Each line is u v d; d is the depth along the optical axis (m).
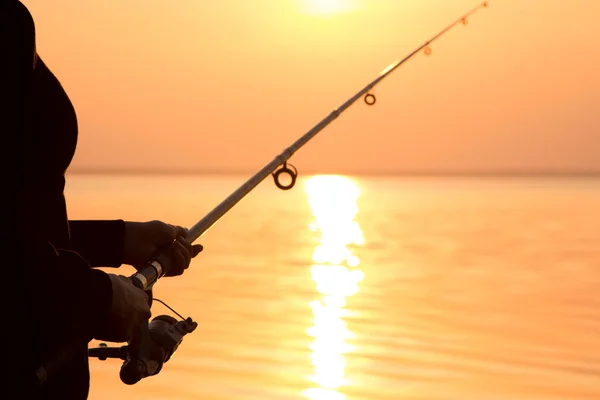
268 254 31.38
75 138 1.92
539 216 56.19
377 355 13.43
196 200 76.12
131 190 112.38
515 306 18.61
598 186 156.75
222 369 12.17
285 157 3.12
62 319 1.64
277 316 17.14
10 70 1.61
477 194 109.31
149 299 2.21
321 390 11.02
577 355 13.46
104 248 2.36
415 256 30.36
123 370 1.92
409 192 126.19
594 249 32.38
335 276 24.42
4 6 1.62
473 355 13.43
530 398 10.82
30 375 1.63
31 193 1.72
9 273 1.58
